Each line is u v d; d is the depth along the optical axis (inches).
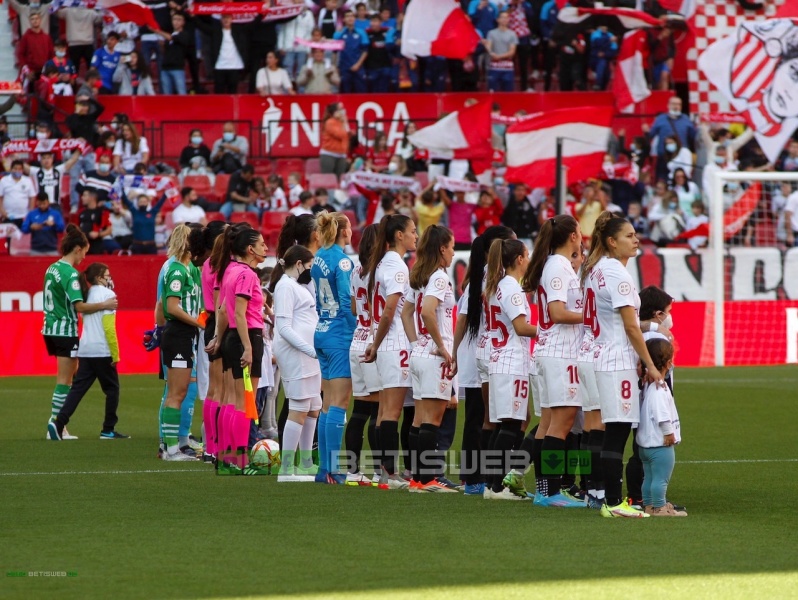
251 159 2333.9
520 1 2463.1
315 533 714.2
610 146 2245.3
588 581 588.1
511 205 2158.0
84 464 1035.3
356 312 936.3
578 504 818.8
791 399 1581.0
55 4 2455.7
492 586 578.2
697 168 2261.3
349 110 2401.6
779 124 2253.9
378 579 592.4
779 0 2439.7
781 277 2142.0
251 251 949.2
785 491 888.9
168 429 1061.1
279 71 2385.6
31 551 661.3
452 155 2192.4
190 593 565.6
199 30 2428.6
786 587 576.1
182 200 2101.4
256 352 954.1
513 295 826.2
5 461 1053.2
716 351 2075.5
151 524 743.7
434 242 855.1
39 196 2107.5
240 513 785.6
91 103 2249.0
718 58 2268.7
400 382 895.1
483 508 812.0
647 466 789.9
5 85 2237.9
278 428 1050.7
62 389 1233.4
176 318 1047.6
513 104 2417.6
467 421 901.2
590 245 787.4
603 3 2428.6
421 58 2443.4
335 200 2206.0
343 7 2479.1
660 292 815.1
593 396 797.9
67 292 1218.6
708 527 736.3
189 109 2385.6
